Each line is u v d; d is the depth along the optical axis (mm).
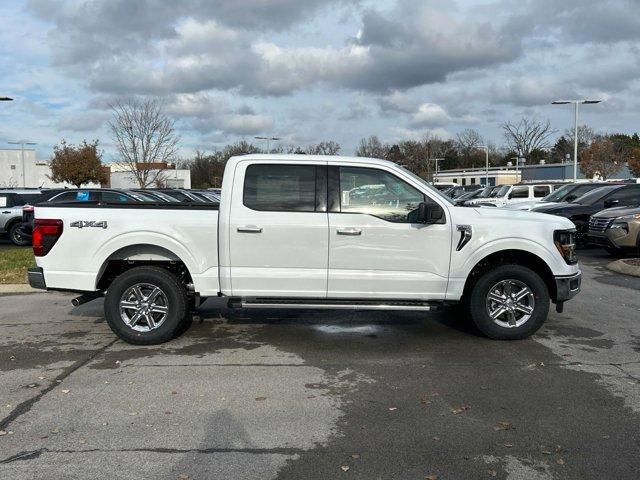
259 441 3900
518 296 6203
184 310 6211
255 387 4922
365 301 6109
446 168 105438
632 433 4008
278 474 3469
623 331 6734
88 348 6133
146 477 3432
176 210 6062
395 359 5691
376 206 6027
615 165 56688
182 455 3703
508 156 101688
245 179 6008
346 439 3930
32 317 7621
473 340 6352
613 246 12766
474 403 4551
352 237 5949
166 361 5656
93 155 50656
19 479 3400
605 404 4516
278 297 6098
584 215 15312
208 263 6055
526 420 4223
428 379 5102
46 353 5949
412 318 7410
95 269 6055
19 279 10141
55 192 17266
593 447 3805
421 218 5805
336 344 6230
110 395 4742
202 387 4926
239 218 5965
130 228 6012
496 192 24656
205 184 69000
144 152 33812
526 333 6227
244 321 7273
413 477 3438
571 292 6238
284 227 5938
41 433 4027
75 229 6035
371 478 3428
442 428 4098
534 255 6242
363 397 4688
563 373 5238
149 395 4742
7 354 5918
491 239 6027
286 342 6316
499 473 3480
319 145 68812
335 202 6004
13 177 74375
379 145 85000
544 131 77375
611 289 9500
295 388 4895
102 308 8188
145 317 6191
